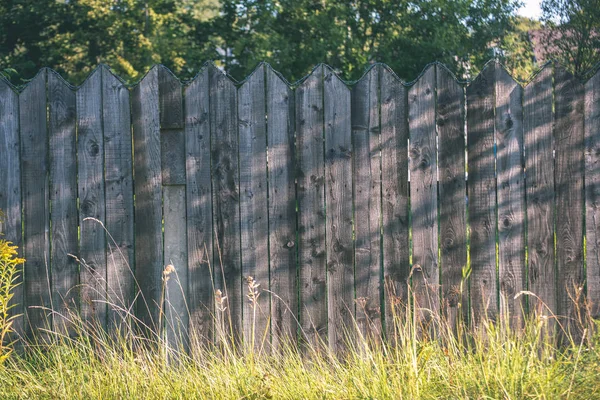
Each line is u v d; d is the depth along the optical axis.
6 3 16.73
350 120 4.25
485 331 4.15
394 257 4.26
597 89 4.21
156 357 3.92
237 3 16.88
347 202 4.27
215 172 4.29
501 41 16.02
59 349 4.06
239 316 4.31
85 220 4.32
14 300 4.33
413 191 4.25
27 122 4.31
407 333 3.87
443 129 4.23
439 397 3.39
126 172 4.31
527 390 3.29
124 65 16.92
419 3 15.36
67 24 17.52
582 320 4.23
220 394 3.53
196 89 4.28
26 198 4.32
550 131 4.23
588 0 12.72
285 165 4.27
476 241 4.25
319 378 3.74
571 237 4.25
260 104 4.26
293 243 4.29
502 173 4.24
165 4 18.81
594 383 3.32
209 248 4.30
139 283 4.33
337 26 15.35
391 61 15.17
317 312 4.29
